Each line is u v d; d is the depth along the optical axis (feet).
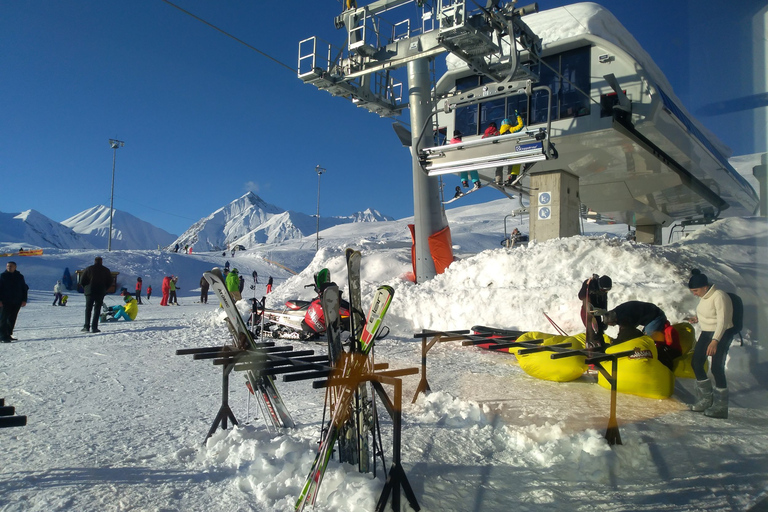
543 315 30.83
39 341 33.45
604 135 46.06
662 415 14.61
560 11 50.29
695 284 14.25
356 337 10.23
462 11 38.55
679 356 19.71
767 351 6.69
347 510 8.94
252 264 214.69
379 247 69.62
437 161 36.83
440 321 35.06
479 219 367.86
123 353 28.04
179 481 10.32
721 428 11.03
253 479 10.15
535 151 32.48
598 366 12.53
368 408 10.28
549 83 50.62
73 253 161.58
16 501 9.35
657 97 39.09
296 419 14.61
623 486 9.53
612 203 65.77
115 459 11.61
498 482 10.11
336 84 51.57
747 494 7.72
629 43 49.78
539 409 15.56
